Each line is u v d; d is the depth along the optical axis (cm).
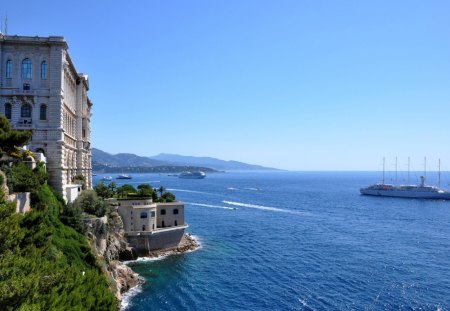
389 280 7612
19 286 2745
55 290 3091
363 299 6612
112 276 6856
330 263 8888
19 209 5353
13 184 5541
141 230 9569
